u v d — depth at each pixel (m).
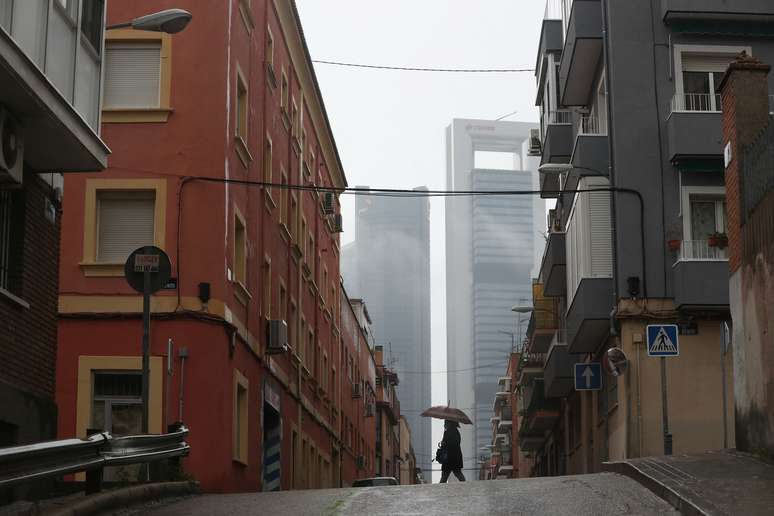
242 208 28.52
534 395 49.19
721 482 14.73
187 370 24.97
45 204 17.81
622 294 29.98
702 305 29.06
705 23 31.14
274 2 34.28
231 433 25.98
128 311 25.19
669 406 29.31
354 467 59.81
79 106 16.94
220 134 26.25
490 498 15.66
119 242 25.80
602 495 15.28
